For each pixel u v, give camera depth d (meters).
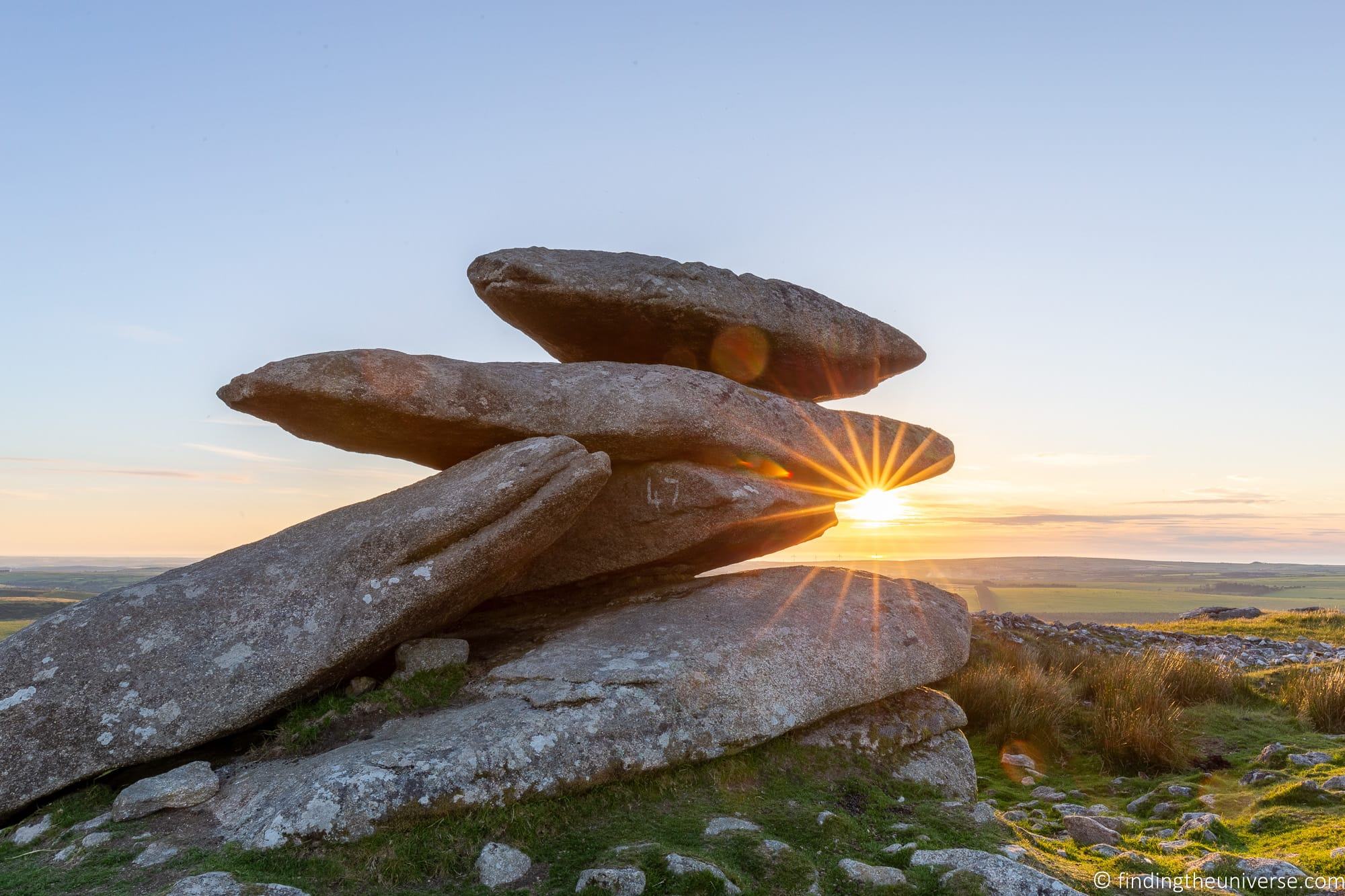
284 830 6.32
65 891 5.72
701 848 6.64
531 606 11.12
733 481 10.69
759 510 10.73
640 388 10.30
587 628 9.70
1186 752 10.75
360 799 6.52
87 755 7.46
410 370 9.26
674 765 7.88
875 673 9.67
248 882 5.66
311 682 8.20
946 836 7.41
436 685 8.76
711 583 10.78
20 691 7.54
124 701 7.68
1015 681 12.67
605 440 10.08
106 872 5.98
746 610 9.93
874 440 11.94
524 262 10.50
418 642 9.07
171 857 6.18
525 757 7.23
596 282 10.66
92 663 7.83
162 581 8.64
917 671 10.09
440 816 6.70
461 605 9.48
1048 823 8.37
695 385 10.59
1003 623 19.44
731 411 10.64
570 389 10.07
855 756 9.15
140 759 7.57
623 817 7.22
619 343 11.70
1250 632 21.67
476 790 6.90
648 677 8.22
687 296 10.84
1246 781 9.66
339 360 8.95
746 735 8.37
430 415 9.34
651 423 10.12
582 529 10.77
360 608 8.39
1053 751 11.24
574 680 8.18
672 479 10.60
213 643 8.09
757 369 12.32
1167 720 11.40
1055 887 5.88
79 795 7.38
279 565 8.71
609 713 7.83
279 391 8.89
